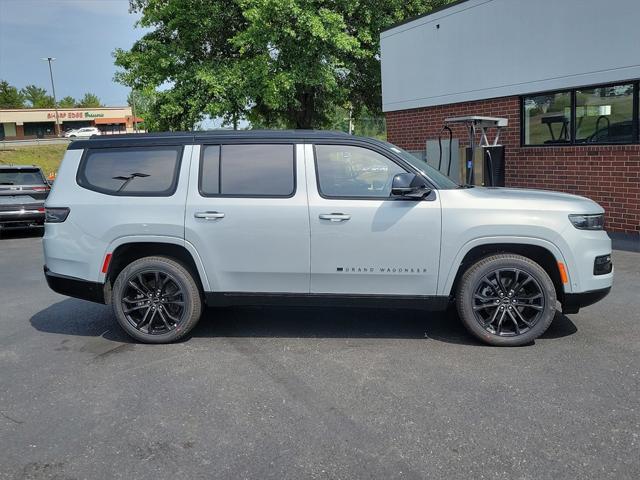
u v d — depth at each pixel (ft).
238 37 56.54
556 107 34.53
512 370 14.28
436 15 41.42
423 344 16.43
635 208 30.58
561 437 10.94
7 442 11.20
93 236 16.70
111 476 9.95
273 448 10.78
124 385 13.89
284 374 14.37
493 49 37.52
